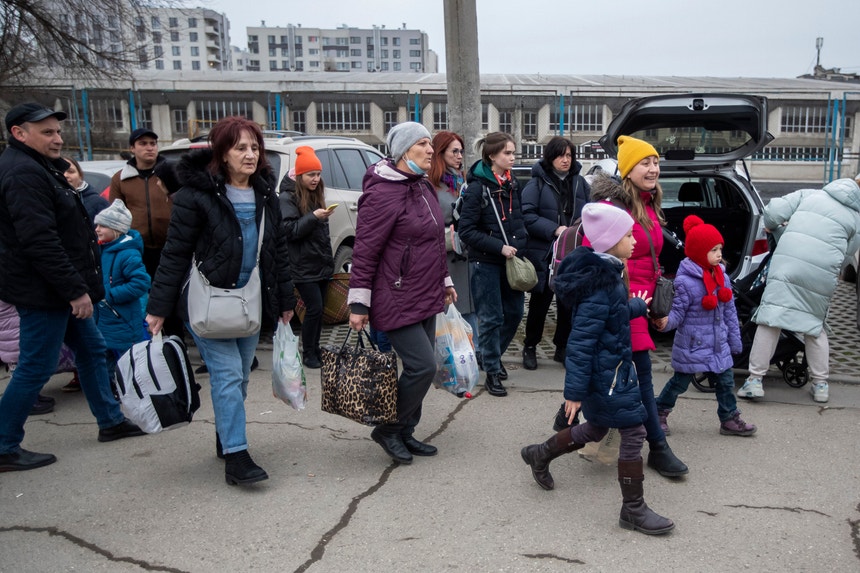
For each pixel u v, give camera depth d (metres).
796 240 4.61
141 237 5.22
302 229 5.42
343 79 31.20
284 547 3.08
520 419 4.56
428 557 2.98
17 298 3.72
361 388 3.72
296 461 3.98
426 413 4.70
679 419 4.51
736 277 5.99
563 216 5.32
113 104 18.52
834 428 4.31
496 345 4.98
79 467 3.93
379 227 3.63
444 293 3.86
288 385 3.85
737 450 4.02
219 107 19.00
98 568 2.94
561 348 5.67
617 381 3.12
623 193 3.70
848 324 6.89
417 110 18.98
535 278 4.76
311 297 5.62
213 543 3.12
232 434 3.61
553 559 2.96
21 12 15.65
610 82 29.64
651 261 3.73
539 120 18.47
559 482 3.67
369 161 7.95
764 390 5.03
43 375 3.87
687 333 4.06
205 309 3.46
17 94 17.25
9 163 3.65
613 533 3.16
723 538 3.10
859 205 4.61
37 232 3.62
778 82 29.80
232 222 3.46
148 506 3.46
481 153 4.93
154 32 17.83
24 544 3.12
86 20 16.50
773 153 19.52
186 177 3.39
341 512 3.38
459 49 6.43
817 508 3.34
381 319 3.72
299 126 19.11
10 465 3.87
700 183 7.47
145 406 3.62
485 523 3.26
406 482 3.69
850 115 19.53
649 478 3.69
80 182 5.24
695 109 5.94
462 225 4.84
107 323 4.90
